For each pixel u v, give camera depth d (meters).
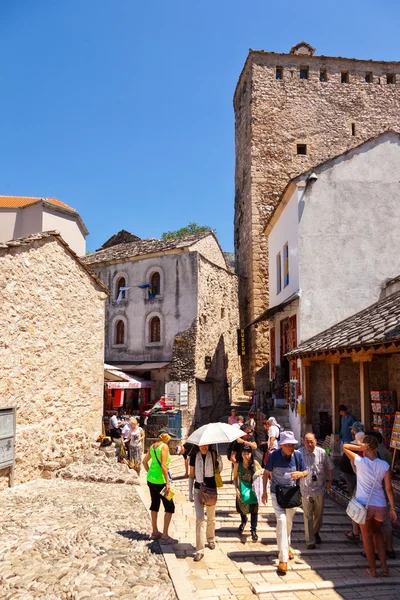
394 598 5.72
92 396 13.56
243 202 30.44
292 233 16.20
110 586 5.47
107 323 25.12
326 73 29.80
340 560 7.01
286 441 6.86
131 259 24.62
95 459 12.60
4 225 18.33
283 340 18.81
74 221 19.81
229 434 7.38
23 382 10.63
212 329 24.22
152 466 7.51
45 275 11.64
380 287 15.16
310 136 29.09
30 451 10.81
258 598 5.62
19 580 5.58
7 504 8.87
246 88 30.25
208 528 7.42
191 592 5.40
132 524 8.05
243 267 29.92
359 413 14.37
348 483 8.30
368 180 15.63
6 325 10.12
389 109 29.83
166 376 22.59
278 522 6.68
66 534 7.25
